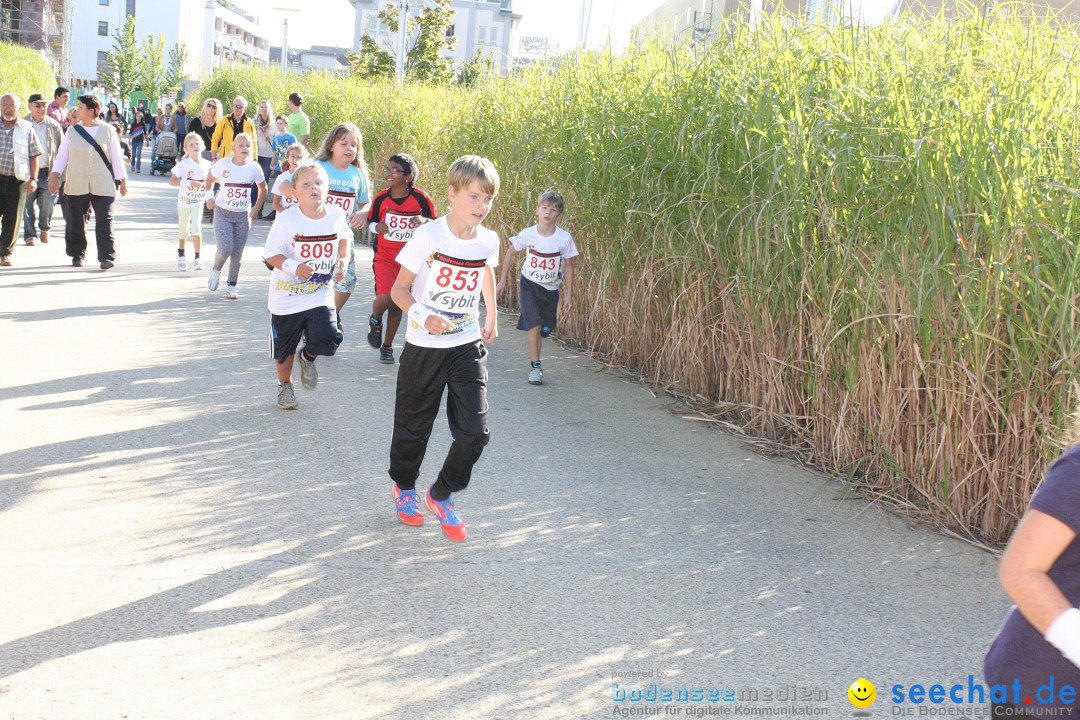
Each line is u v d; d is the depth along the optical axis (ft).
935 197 16.06
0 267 37.42
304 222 20.31
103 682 10.39
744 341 22.07
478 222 14.25
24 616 11.73
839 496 17.78
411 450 14.98
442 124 44.86
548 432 20.98
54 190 38.11
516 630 12.14
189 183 39.22
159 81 247.29
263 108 62.39
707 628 12.49
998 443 15.88
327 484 16.94
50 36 187.01
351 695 10.43
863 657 11.94
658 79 25.95
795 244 19.75
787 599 13.47
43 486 15.99
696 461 19.48
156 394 21.83
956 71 17.46
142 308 31.24
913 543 15.74
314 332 20.63
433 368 14.40
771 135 20.11
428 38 105.50
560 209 24.72
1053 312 14.90
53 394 21.26
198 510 15.46
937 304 16.42
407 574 13.60
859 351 18.22
